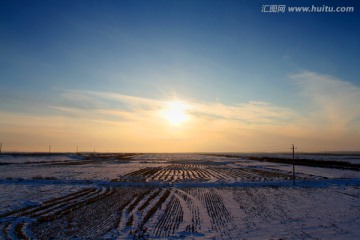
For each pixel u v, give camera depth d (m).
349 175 55.78
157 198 32.00
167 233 19.31
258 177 53.72
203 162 106.69
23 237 18.08
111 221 22.12
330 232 19.56
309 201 30.53
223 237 18.58
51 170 65.25
